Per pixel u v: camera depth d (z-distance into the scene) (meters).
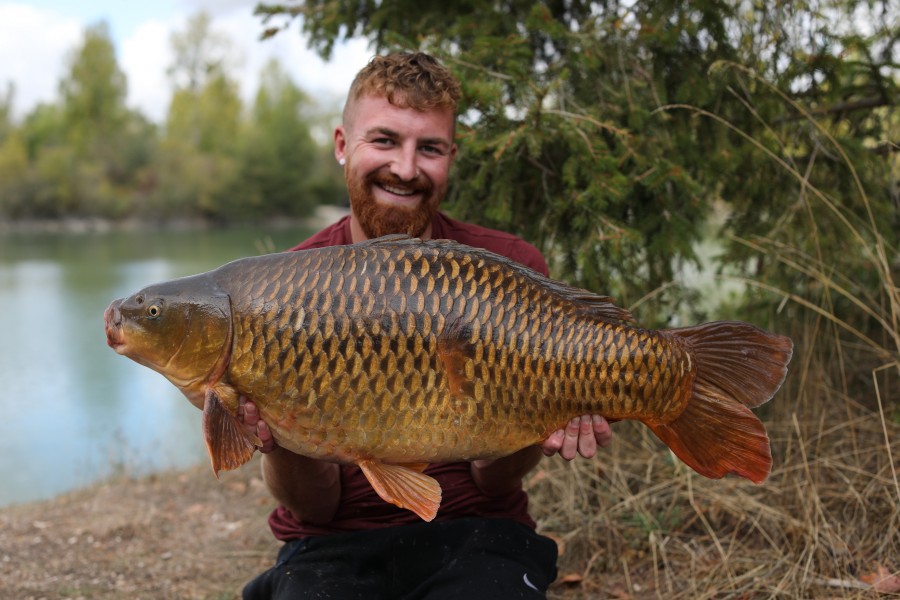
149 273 22.09
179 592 2.89
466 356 1.66
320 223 53.81
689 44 3.35
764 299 3.56
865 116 3.67
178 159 56.25
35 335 12.52
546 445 1.76
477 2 3.48
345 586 1.96
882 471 2.71
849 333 3.68
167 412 7.42
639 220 3.28
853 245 3.37
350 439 1.67
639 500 2.93
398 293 1.65
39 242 36.47
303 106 59.31
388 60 2.13
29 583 2.97
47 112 71.19
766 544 2.69
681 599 2.50
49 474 5.57
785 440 3.04
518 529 2.09
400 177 2.12
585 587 2.67
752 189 3.39
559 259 3.43
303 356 1.64
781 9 3.26
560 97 3.18
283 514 2.22
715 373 1.77
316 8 3.71
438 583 1.96
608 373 1.71
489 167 3.13
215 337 1.65
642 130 3.16
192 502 3.79
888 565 2.47
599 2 3.59
